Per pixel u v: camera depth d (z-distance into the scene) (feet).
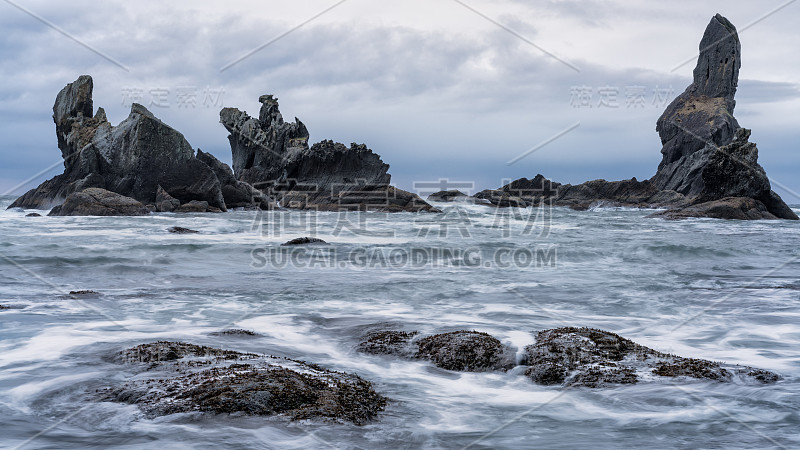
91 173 129.80
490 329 27.40
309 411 15.98
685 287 42.19
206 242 69.41
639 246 65.31
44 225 90.84
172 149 133.28
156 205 130.31
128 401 16.69
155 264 51.57
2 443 14.03
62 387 18.02
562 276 47.57
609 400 18.42
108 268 48.37
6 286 39.65
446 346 23.20
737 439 15.31
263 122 214.90
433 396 18.90
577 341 23.02
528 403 18.31
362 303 35.35
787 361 23.22
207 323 29.07
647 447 14.82
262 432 14.69
